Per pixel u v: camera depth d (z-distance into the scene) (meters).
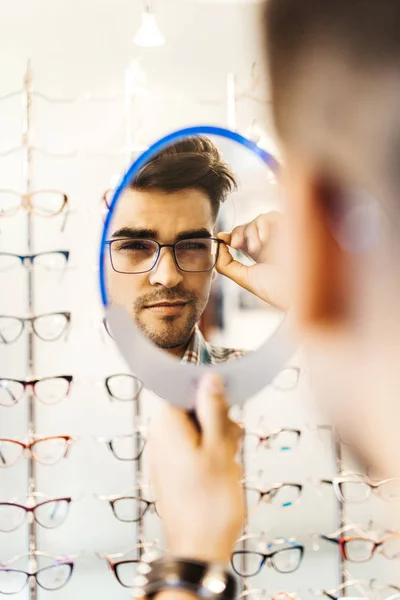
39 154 0.85
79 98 0.85
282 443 0.89
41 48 0.98
